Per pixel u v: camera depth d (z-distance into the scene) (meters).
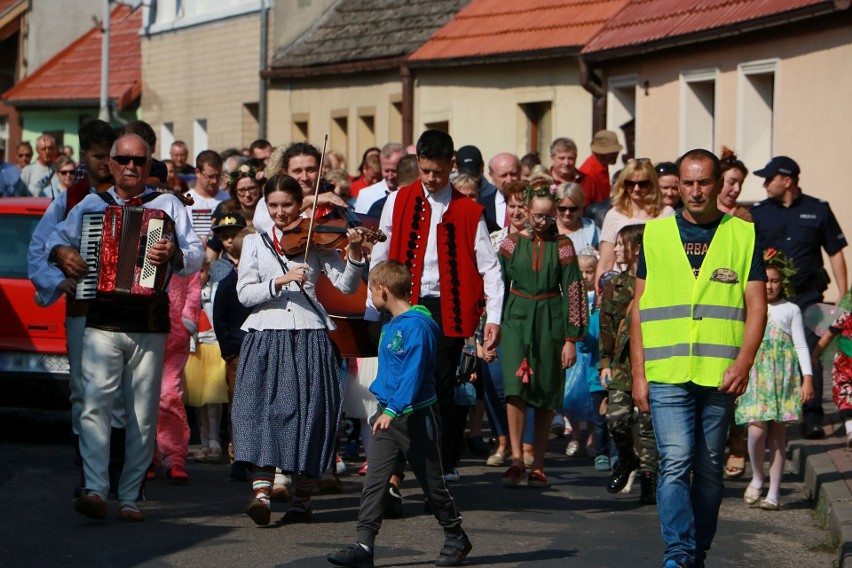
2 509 22.11
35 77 92.94
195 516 21.84
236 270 25.89
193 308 25.12
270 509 21.45
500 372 27.36
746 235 17.59
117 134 23.33
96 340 20.77
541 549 19.94
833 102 39.56
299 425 20.80
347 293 21.20
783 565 19.44
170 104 82.12
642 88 49.78
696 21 45.66
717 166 17.55
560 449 30.56
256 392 20.80
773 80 43.94
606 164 38.16
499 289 22.81
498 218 32.56
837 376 27.59
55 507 22.30
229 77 76.12
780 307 23.61
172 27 81.25
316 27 71.50
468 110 58.84
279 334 20.94
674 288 17.52
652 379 17.53
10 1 100.94
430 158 22.33
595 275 29.70
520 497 24.19
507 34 57.16
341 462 26.08
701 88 47.19
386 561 19.06
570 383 28.19
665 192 29.17
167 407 24.92
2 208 29.53
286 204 21.09
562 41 53.16
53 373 28.44
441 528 21.25
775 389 23.34
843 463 25.33
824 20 39.75
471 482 25.77
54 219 21.50
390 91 64.19
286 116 71.94
